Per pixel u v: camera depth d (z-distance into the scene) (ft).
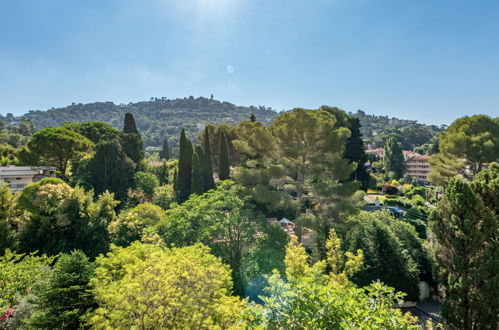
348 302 15.56
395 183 154.30
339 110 121.80
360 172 121.19
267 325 14.73
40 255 48.39
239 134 137.80
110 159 95.14
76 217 52.75
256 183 79.10
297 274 30.53
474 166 89.76
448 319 29.01
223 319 21.13
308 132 70.59
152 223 63.93
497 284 26.25
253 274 43.21
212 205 52.95
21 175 92.27
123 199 94.94
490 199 30.14
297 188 77.36
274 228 52.60
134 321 18.34
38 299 24.80
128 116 140.56
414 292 49.03
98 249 52.95
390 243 49.42
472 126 92.53
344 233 64.85
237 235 50.57
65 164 104.37
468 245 28.40
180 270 23.09
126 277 22.20
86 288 24.79
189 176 106.73
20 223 51.65
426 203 118.32
